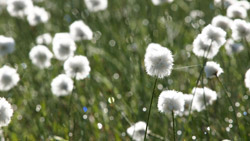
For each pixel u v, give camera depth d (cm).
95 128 148
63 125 147
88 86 160
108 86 161
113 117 151
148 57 131
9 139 146
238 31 146
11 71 152
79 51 177
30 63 174
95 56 174
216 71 137
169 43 172
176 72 165
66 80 150
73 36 165
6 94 164
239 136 140
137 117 149
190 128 143
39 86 165
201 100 139
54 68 172
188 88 156
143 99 154
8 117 133
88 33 165
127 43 177
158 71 131
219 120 146
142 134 138
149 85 158
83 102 157
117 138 145
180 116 146
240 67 158
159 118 148
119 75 169
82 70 145
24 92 163
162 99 131
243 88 151
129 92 160
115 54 177
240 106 148
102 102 154
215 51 142
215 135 143
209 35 138
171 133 143
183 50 174
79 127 146
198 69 162
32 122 152
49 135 144
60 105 155
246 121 142
